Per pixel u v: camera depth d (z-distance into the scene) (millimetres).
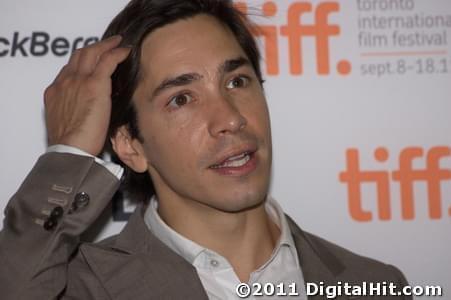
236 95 1460
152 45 1475
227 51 1467
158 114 1455
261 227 1520
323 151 1847
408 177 1854
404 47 1867
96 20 1821
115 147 1576
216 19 1531
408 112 1861
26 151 1781
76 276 1470
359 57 1860
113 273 1451
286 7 1856
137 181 1659
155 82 1455
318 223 1834
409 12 1870
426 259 1847
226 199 1409
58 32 1810
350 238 1839
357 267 1603
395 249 1843
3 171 1771
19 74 1792
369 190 1849
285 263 1534
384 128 1855
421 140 1857
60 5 1814
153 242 1502
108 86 1461
